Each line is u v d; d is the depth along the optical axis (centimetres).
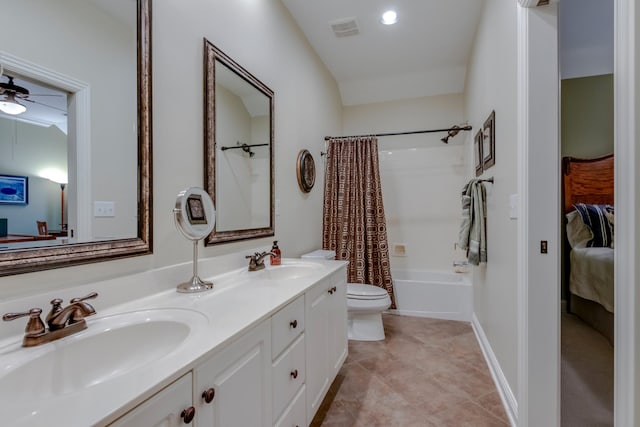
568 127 341
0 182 86
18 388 72
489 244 226
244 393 96
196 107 154
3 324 81
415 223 380
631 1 69
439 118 377
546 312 141
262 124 215
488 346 229
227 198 177
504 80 182
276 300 122
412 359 233
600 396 179
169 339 100
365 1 244
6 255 85
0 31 87
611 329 245
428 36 290
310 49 302
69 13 103
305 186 281
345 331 213
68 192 102
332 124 370
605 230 297
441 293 323
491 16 215
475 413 171
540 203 141
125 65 119
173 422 68
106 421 53
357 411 173
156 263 130
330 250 317
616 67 74
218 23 172
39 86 95
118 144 116
